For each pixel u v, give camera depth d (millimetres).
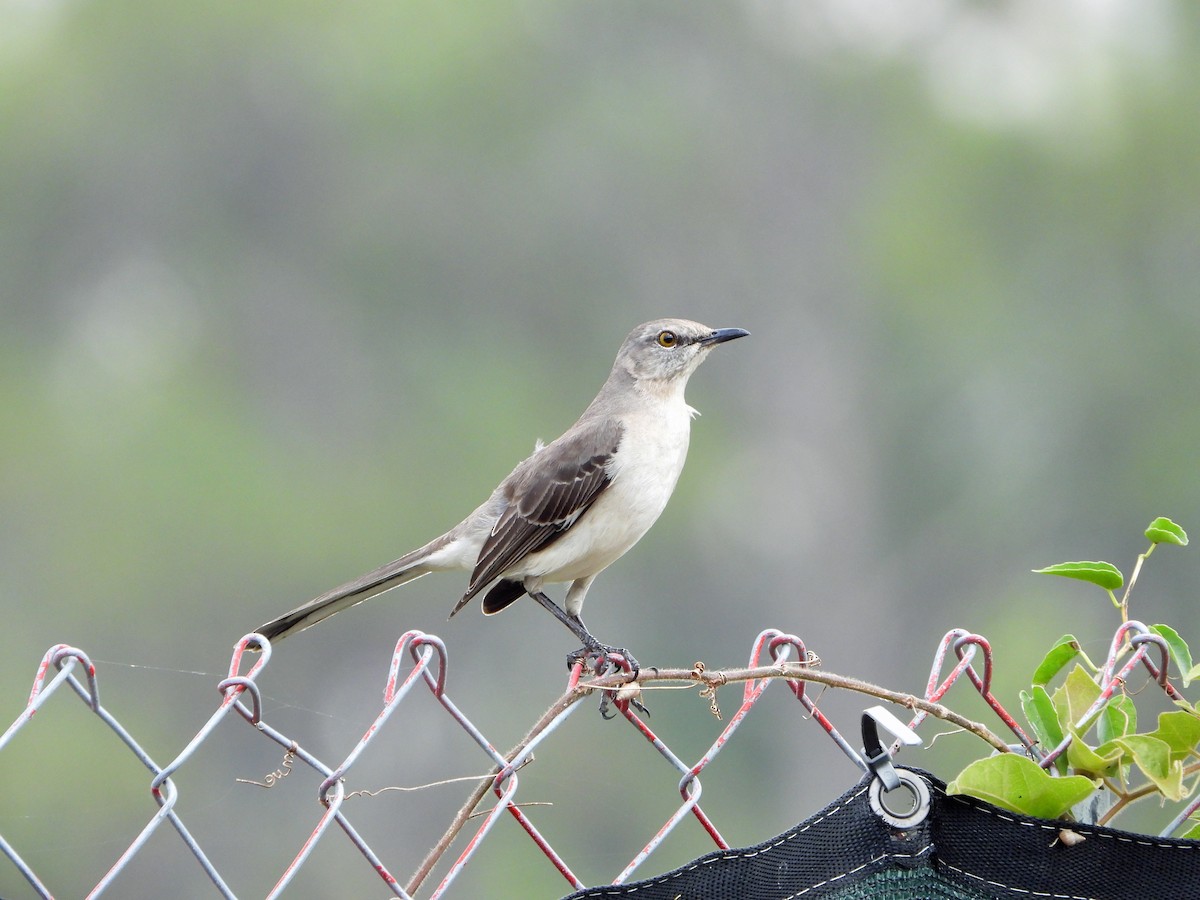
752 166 19875
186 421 17906
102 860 11727
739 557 17797
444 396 19062
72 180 19391
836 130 20078
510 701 15242
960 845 3148
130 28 19219
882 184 19875
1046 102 19984
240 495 17047
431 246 19594
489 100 19547
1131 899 3137
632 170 19547
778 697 14406
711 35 20344
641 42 20641
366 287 19672
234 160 19609
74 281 19703
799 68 20219
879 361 18906
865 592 17938
